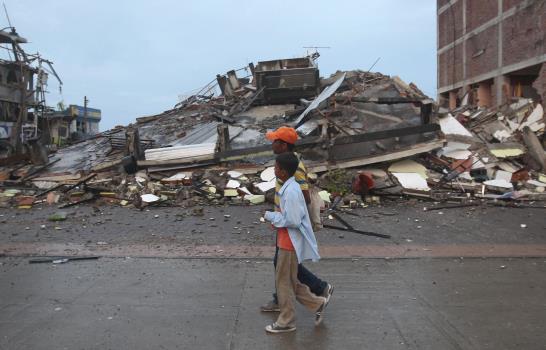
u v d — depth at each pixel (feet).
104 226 30.53
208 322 14.20
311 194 14.43
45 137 92.63
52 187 44.57
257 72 72.69
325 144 43.39
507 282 18.10
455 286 17.62
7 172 50.03
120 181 43.68
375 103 48.78
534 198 39.58
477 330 13.48
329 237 26.68
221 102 80.43
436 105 45.91
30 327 13.76
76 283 18.11
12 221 32.76
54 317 14.55
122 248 24.07
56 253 23.04
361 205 37.19
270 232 28.17
